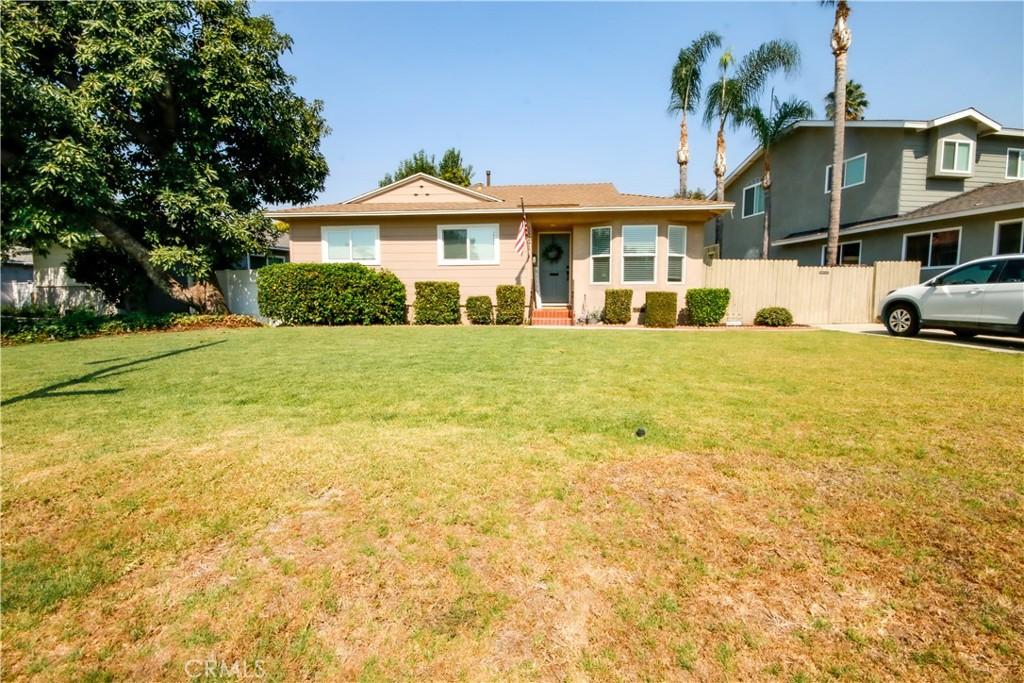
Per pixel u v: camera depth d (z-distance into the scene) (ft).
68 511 8.30
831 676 4.98
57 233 35.78
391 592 6.29
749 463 10.09
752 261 44.14
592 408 14.11
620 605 6.02
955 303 30.07
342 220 44.93
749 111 59.62
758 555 6.98
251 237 43.80
